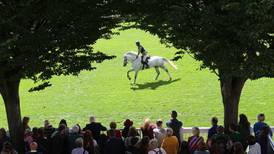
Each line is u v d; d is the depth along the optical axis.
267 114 32.41
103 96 37.91
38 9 20.17
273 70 19.55
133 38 57.66
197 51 20.55
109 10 21.42
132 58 40.25
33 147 18.11
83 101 37.00
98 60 21.98
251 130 24.75
